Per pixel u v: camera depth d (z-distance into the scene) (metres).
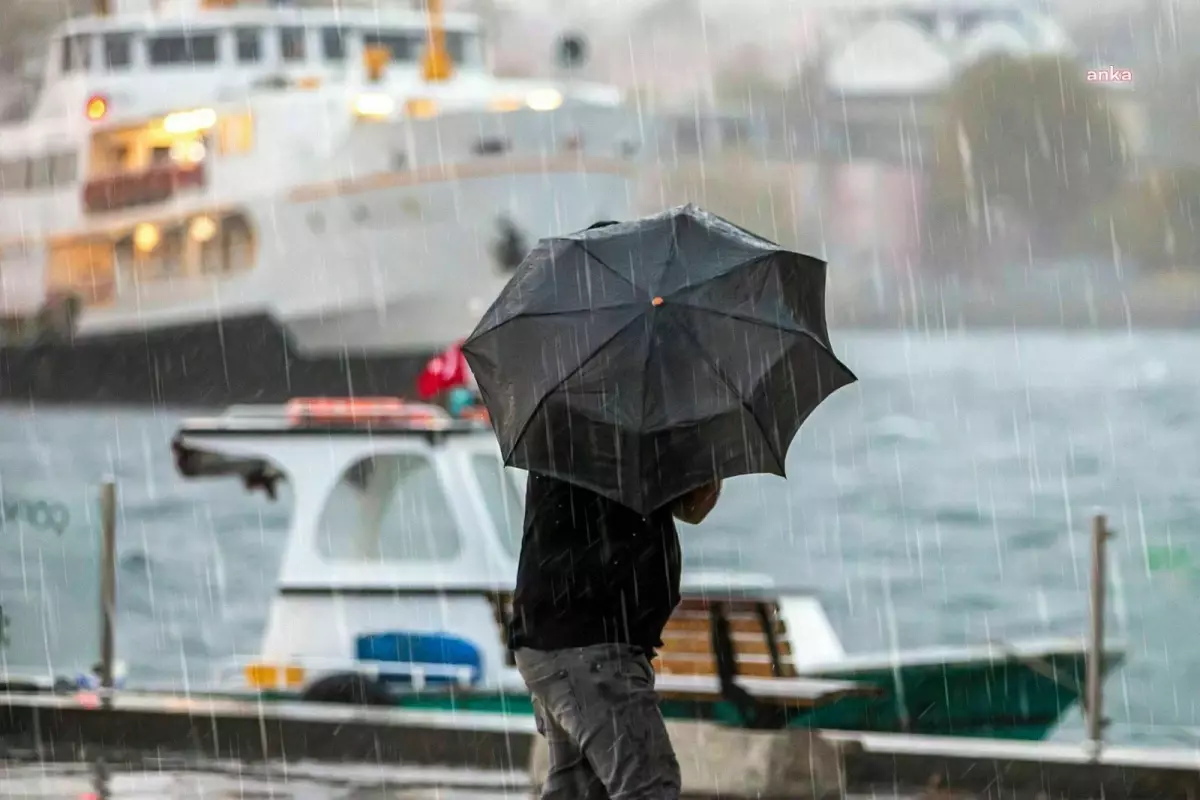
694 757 24.58
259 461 34.00
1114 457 111.06
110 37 104.94
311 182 94.25
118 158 106.31
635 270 16.05
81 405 115.25
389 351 93.81
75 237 110.12
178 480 99.44
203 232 100.31
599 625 15.98
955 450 115.69
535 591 16.09
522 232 88.69
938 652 29.98
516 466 15.76
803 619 30.91
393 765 27.09
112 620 29.52
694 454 15.27
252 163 96.81
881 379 159.38
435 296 90.94
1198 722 47.69
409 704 30.12
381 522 32.69
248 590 70.44
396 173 90.38
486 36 95.38
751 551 82.06
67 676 32.44
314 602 30.95
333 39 97.69
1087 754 25.00
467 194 89.06
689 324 15.59
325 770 26.84
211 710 27.77
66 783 25.75
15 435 114.81
